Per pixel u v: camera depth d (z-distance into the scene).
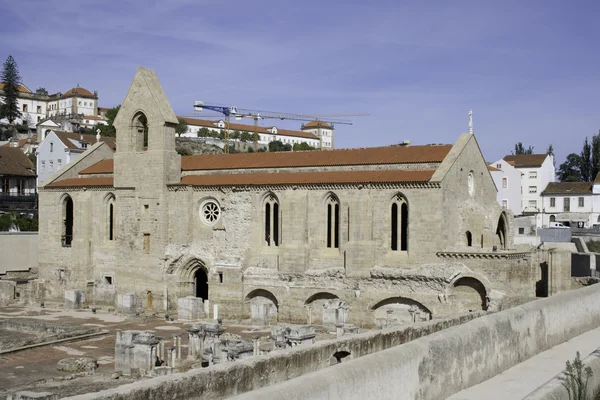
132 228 84.94
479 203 73.56
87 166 99.31
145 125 88.19
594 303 41.94
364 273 69.94
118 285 85.69
